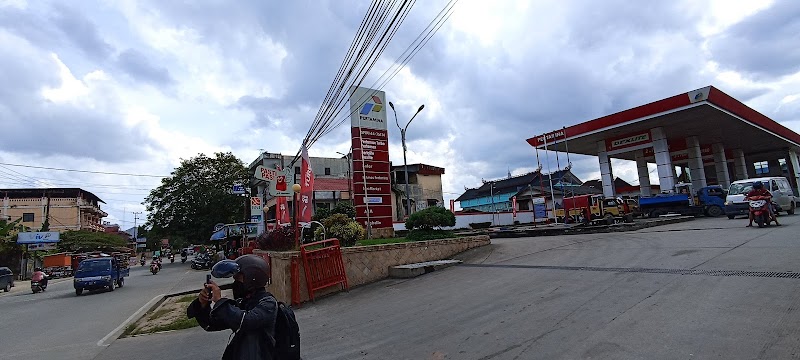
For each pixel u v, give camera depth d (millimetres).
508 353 4477
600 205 25484
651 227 17891
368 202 15789
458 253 13242
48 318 12148
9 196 48562
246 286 2641
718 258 7891
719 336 4121
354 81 10656
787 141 36250
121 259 39812
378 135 16500
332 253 10031
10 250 32469
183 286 18906
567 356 4152
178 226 37938
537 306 6113
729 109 23719
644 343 4191
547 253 11570
